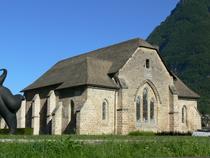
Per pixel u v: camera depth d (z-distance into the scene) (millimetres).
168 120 60281
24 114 63781
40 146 19234
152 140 25406
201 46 150875
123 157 20297
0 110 35906
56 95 57562
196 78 137375
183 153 22750
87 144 21375
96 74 54844
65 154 18906
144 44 59000
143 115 57156
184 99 64625
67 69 63656
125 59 56406
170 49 164000
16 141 21891
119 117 53750
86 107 51344
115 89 54531
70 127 53656
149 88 58750
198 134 55781
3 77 35844
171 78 61625
